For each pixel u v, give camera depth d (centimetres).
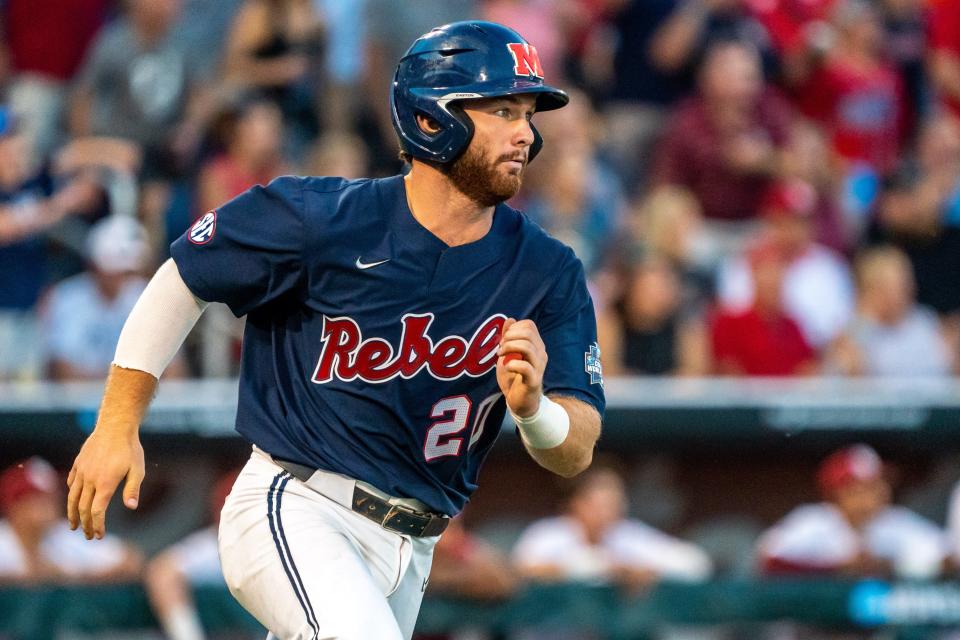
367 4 3328
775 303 2986
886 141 3706
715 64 3450
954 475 2812
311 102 3322
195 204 3027
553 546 2656
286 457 1317
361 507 1323
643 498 2788
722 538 2797
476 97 1254
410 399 1317
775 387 2770
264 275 1294
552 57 3575
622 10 3634
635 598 2625
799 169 3459
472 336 1314
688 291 3195
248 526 1309
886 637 2667
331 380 1313
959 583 2677
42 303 2894
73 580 2564
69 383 2784
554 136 3225
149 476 2684
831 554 2703
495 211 1348
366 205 1301
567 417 1299
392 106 1308
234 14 3344
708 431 2705
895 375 3080
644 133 3591
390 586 1355
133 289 2845
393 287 1291
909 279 3441
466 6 3450
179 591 2536
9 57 3378
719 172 3425
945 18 3900
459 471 1380
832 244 3450
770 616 2638
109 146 3058
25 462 2616
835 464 2714
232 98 3102
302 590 1249
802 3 3722
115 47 3188
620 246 3184
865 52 3750
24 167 2986
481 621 2583
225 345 2781
